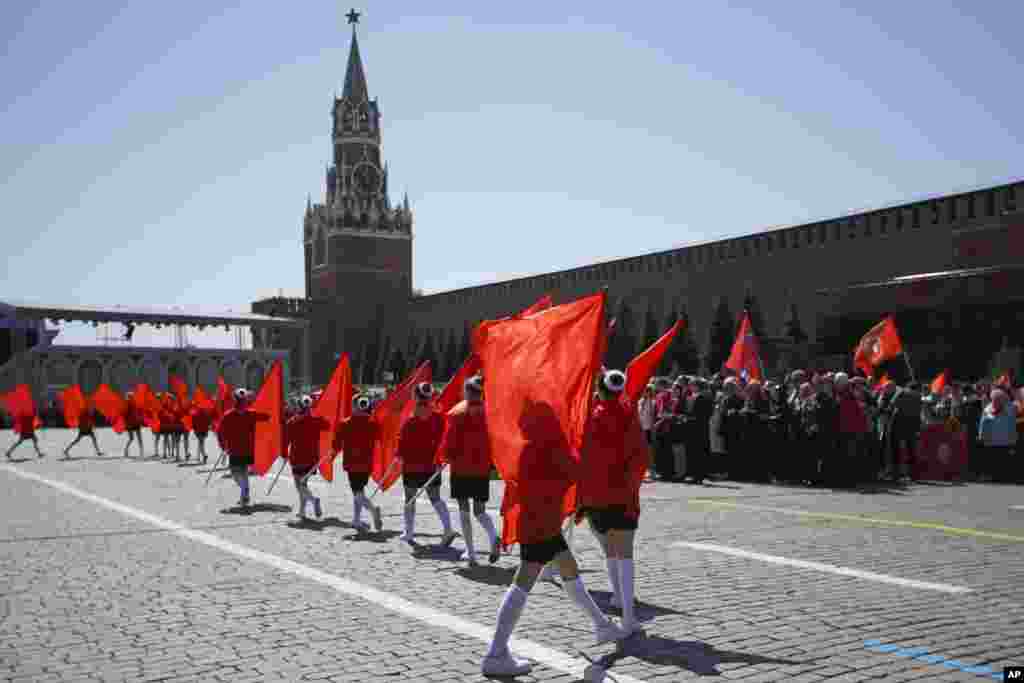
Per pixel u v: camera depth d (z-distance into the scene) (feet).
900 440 59.62
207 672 18.71
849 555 30.78
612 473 21.98
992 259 113.29
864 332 114.32
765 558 30.32
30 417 87.97
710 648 19.84
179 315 238.89
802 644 20.04
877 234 131.85
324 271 323.37
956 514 41.32
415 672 18.49
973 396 63.16
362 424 37.81
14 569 29.78
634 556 30.81
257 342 308.40
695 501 46.93
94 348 221.87
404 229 330.75
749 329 70.85
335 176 329.31
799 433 57.26
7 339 227.20
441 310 261.03
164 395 83.35
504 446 19.83
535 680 17.88
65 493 53.72
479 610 23.77
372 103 336.70
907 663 18.57
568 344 21.65
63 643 21.01
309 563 30.68
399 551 33.12
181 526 39.68
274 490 55.42
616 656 19.39
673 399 60.34
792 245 146.92
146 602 24.95
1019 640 20.26
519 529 18.78
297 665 19.08
